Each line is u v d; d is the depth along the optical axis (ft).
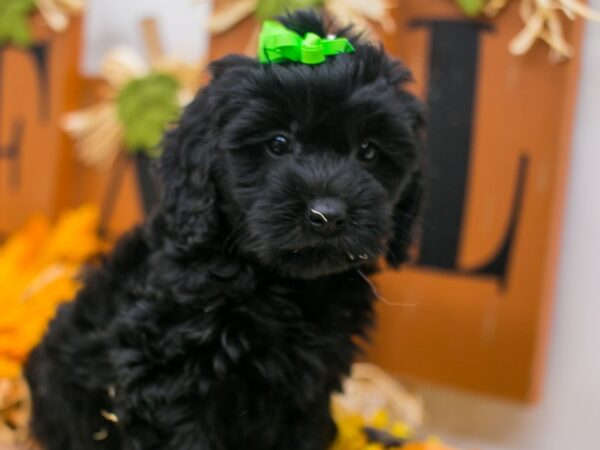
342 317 1.23
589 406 1.65
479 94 1.60
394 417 1.70
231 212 1.15
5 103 2.00
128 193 1.93
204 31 1.94
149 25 1.91
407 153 1.21
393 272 1.70
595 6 1.59
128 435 1.15
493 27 1.58
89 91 1.98
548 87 1.54
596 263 1.62
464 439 1.80
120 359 1.14
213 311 1.11
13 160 2.00
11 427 1.57
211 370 1.11
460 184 1.63
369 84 1.14
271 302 1.14
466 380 1.65
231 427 1.17
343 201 1.06
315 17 1.24
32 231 1.93
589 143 1.61
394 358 1.71
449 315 1.66
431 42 1.63
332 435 1.38
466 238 1.63
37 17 1.95
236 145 1.12
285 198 1.06
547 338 1.62
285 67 1.11
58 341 1.34
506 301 1.60
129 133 1.89
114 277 1.30
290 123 1.12
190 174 1.17
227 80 1.15
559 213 1.56
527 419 1.72
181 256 1.16
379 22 1.61
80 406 1.30
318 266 1.08
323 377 1.21
